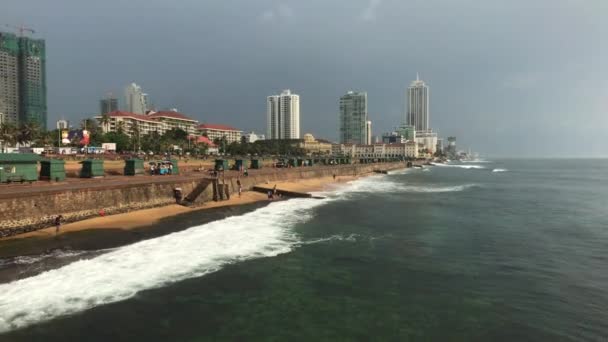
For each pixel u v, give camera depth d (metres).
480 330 13.86
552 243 26.97
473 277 19.53
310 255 23.03
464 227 32.69
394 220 35.75
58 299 15.25
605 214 40.53
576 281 19.06
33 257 20.16
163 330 13.41
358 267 20.97
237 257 22.05
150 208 35.69
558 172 152.12
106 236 25.12
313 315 14.91
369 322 14.38
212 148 165.75
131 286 16.97
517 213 41.00
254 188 54.97
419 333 13.56
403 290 17.62
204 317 14.51
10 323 13.26
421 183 86.94
